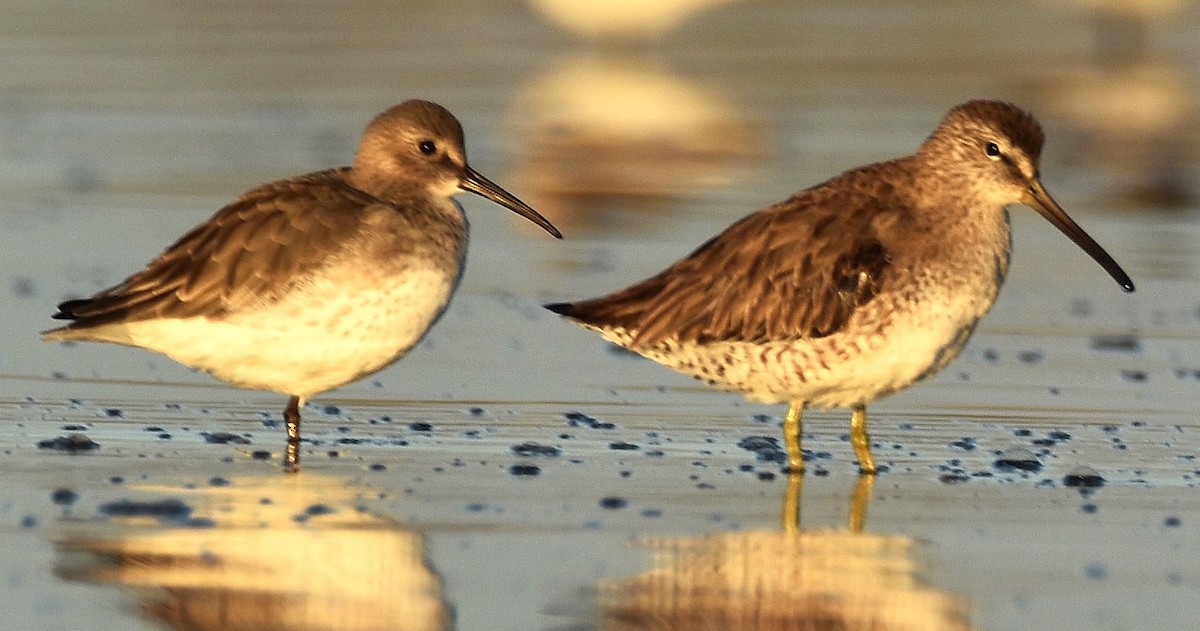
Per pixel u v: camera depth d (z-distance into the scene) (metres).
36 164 24.53
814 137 27.25
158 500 12.63
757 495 13.12
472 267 20.30
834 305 13.56
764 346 13.73
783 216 13.95
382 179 14.59
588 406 15.39
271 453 13.93
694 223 22.38
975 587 11.30
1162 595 11.12
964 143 13.88
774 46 36.19
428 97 30.08
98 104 28.50
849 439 14.69
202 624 10.51
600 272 20.06
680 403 15.59
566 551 11.80
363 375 14.03
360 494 12.91
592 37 36.81
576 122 28.47
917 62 34.38
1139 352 17.25
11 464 13.42
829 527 12.41
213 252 13.66
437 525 12.26
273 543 11.82
